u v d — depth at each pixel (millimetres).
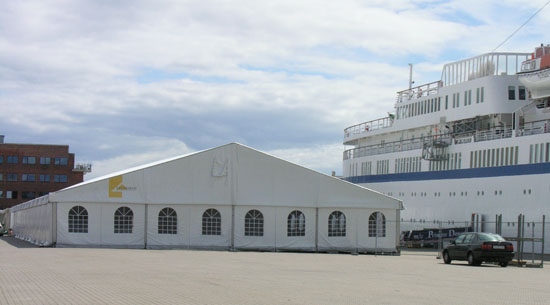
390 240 43375
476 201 53469
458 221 54312
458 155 56594
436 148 59281
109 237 40875
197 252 38156
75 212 40750
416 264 31609
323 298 14625
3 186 119625
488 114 54812
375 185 71250
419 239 58375
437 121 61562
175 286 16641
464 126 58406
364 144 78500
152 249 40938
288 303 13461
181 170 41969
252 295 14812
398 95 69625
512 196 49094
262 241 42281
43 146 121938
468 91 57531
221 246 41969
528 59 53406
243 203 42188
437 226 58938
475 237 32219
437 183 59469
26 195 120688
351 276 22047
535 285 19984
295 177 42875
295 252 42156
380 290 16891
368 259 35906
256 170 42531
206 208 42031
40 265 24344
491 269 28922
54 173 122062
